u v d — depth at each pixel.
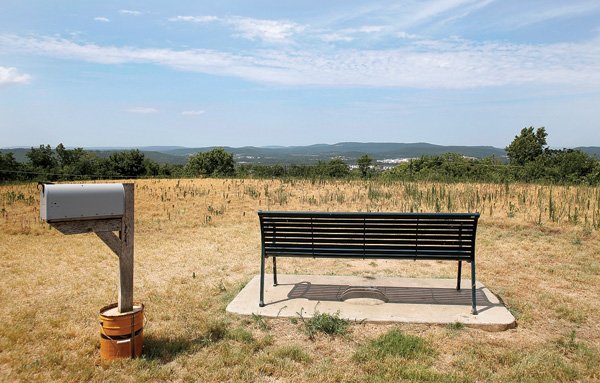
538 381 3.58
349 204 12.36
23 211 11.51
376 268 7.19
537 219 9.74
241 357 4.00
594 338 4.44
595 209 10.77
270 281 6.20
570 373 3.69
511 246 8.05
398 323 4.71
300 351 4.09
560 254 7.48
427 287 5.91
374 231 5.12
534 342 4.32
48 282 6.27
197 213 11.38
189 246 8.43
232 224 10.27
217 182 17.80
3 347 4.23
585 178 18.17
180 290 5.96
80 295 5.77
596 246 7.89
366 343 4.30
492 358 3.96
